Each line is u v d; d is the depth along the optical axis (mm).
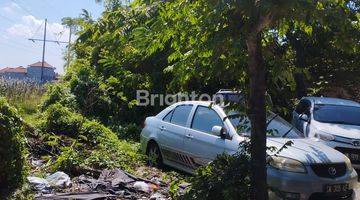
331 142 10703
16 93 20281
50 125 11562
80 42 4500
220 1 3561
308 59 16281
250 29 3918
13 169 5902
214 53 4051
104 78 16078
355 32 3930
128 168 8961
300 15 3459
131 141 13203
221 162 4977
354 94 19391
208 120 8414
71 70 17031
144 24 4418
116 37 4391
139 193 6930
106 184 7090
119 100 15844
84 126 11648
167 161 9359
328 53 16125
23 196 5879
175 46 4762
